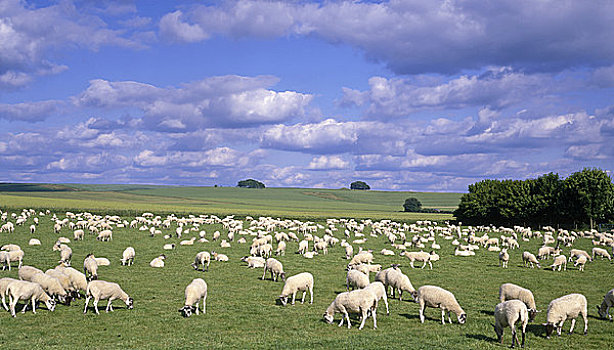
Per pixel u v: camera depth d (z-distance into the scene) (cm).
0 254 3241
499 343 1861
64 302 2433
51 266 3553
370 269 3253
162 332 1997
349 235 6719
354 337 1920
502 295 2311
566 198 9419
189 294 2255
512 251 5262
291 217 10056
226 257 4184
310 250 5162
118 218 8125
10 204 10331
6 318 2130
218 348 1770
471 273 3675
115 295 2328
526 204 9812
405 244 5412
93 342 1841
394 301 2638
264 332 2003
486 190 10550
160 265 3791
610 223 9556
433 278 3438
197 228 7100
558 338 1944
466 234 7438
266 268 3269
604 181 9056
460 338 1916
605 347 1834
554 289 3092
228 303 2548
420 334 1975
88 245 5025
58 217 8275
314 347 1780
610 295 2262
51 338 1877
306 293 2859
